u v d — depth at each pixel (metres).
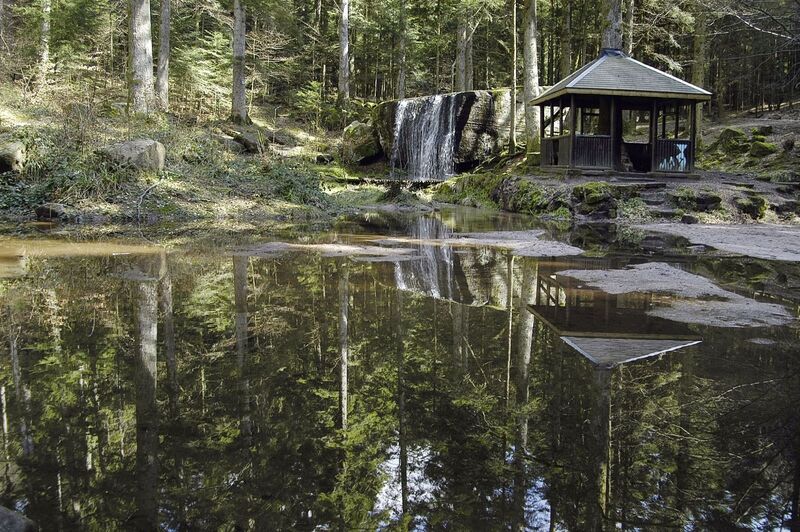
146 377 3.19
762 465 2.27
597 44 35.34
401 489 2.06
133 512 1.90
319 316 4.61
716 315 4.72
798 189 15.91
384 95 42.41
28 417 2.65
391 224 12.72
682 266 7.27
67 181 11.70
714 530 1.83
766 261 7.71
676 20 20.95
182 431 2.52
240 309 4.80
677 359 3.59
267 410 2.77
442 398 2.95
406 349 3.77
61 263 6.98
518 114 24.97
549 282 6.15
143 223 11.15
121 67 28.92
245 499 1.99
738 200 13.93
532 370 3.38
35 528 1.79
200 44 30.59
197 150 15.12
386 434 2.52
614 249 8.84
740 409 2.82
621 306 5.03
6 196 11.38
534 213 14.98
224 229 11.07
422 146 25.20
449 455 2.33
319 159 25.83
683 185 14.92
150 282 5.88
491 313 4.77
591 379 3.24
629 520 1.88
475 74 43.97
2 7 24.36
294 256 7.82
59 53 23.34
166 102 21.33
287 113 32.75
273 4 24.31
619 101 16.92
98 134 13.37
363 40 37.22
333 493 2.04
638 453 2.36
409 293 5.54
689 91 15.62
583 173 16.11
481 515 1.90
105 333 4.04
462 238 10.24
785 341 3.98
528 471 2.21
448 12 31.28
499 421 2.66
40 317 4.46
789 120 30.77
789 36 16.28
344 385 3.11
